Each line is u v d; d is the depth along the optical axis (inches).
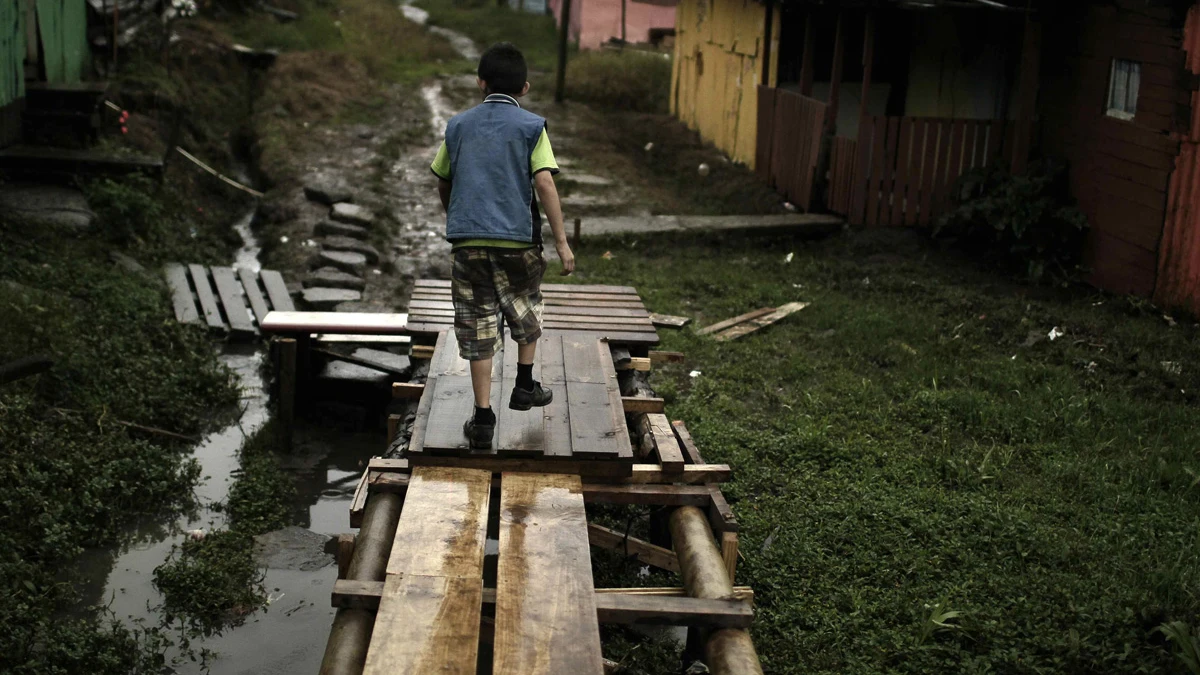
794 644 200.4
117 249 417.4
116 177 460.8
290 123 629.0
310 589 237.5
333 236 468.1
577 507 179.0
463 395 213.5
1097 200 424.8
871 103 565.6
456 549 163.9
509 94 187.2
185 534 257.6
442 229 496.7
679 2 721.6
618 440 196.2
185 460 296.5
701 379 330.6
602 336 263.6
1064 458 275.9
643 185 587.8
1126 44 403.2
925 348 356.2
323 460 305.1
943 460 271.4
